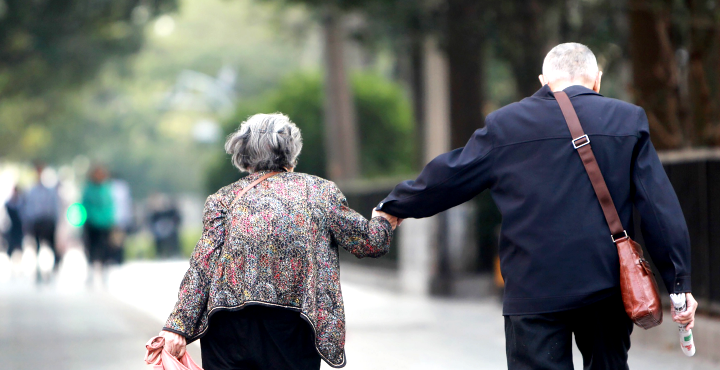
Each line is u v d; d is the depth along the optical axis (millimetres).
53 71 89562
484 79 47625
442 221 40250
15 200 62250
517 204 11258
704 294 22922
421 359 23344
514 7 39250
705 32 28344
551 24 40000
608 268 10961
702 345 22109
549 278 10984
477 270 39938
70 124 173000
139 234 123125
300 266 11375
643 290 10758
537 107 11578
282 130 12141
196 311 11406
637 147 11328
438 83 61625
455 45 43156
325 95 69000
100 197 50969
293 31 80125
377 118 79312
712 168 22375
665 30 29578
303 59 171875
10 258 62250
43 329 30719
